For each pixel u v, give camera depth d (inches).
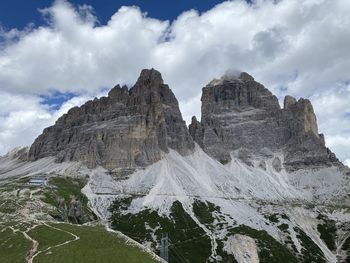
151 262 7229.3
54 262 6569.9
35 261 6565.0
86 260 6806.1
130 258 7155.5
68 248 7155.5
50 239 7618.1
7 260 6633.9
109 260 6924.2
